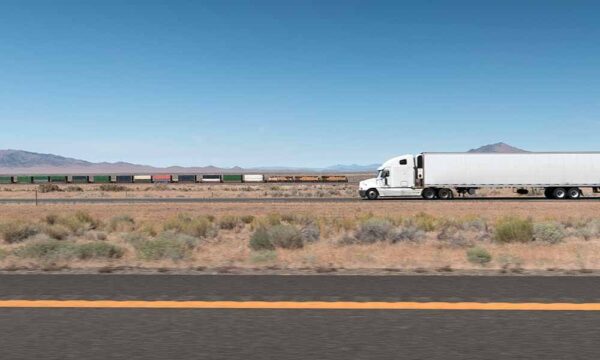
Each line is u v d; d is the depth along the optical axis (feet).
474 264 33.35
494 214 106.73
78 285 24.20
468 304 20.03
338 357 14.15
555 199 163.63
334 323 17.37
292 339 15.69
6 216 105.09
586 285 23.93
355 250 44.93
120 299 21.09
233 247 51.06
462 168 164.25
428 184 164.14
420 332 16.34
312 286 23.85
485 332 16.33
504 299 20.93
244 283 24.64
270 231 50.72
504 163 164.55
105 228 78.54
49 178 403.13
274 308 19.47
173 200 162.50
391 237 54.39
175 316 18.34
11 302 20.52
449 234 58.80
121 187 280.10
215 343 15.34
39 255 36.65
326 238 59.88
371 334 16.15
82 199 172.35
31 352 14.62
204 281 25.23
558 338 15.74
